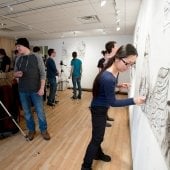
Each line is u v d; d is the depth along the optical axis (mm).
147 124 1308
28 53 2459
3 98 2797
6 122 2770
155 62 1159
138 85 2137
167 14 905
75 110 4348
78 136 2875
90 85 7777
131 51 1426
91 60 7645
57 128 3197
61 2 3318
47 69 4539
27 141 2656
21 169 2004
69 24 5188
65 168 2039
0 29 5988
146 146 1250
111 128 3225
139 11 3314
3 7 3621
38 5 3506
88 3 3365
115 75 1626
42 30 6168
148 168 1084
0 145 2523
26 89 2488
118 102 1501
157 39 1146
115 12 3900
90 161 1850
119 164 2141
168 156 715
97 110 1717
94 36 7441
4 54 4602
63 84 7480
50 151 2396
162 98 894
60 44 8148
